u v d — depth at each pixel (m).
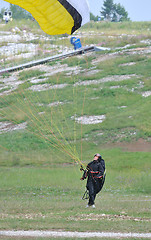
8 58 171.62
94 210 37.28
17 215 34.91
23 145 87.75
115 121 97.62
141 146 82.94
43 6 28.80
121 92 116.94
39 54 175.12
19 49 184.88
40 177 62.59
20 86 131.00
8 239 26.36
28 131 97.25
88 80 132.88
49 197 47.19
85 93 120.31
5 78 145.75
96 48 171.25
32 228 29.67
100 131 93.56
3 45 191.38
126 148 82.00
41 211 36.94
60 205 40.03
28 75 144.75
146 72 132.25
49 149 84.25
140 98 111.19
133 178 59.31
